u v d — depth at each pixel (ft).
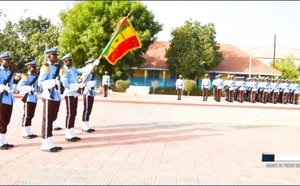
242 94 71.15
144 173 16.96
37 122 32.42
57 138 25.29
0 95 21.27
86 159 19.33
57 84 22.07
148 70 104.12
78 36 80.84
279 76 76.54
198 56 95.25
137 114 42.29
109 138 25.80
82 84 25.38
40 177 15.79
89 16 80.69
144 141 25.04
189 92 92.32
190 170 17.81
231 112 49.55
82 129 28.60
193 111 48.73
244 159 20.71
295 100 70.33
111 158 19.74
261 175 17.43
